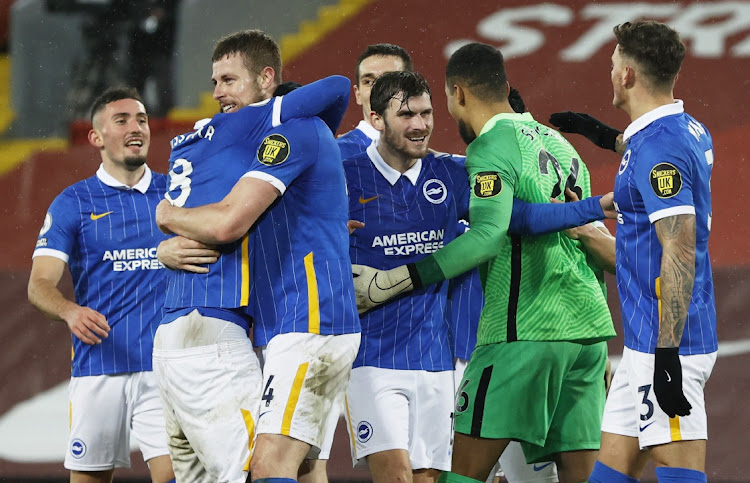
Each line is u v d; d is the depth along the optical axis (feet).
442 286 48.11
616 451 42.34
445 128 144.87
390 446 46.42
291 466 37.50
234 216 37.52
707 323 40.60
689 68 164.76
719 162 141.79
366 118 55.62
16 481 73.41
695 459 39.91
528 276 46.60
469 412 46.37
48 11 156.56
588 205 44.65
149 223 55.21
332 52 169.48
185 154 40.57
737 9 176.45
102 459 54.95
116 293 54.54
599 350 48.16
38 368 91.81
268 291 39.17
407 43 171.32
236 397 38.32
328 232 39.34
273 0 168.14
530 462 49.34
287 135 38.75
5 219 144.25
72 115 157.89
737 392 79.87
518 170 46.32
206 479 40.70
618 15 177.17
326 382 38.29
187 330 38.68
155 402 54.44
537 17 176.35
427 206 47.21
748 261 118.11
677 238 38.58
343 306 38.88
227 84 43.37
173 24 153.28
